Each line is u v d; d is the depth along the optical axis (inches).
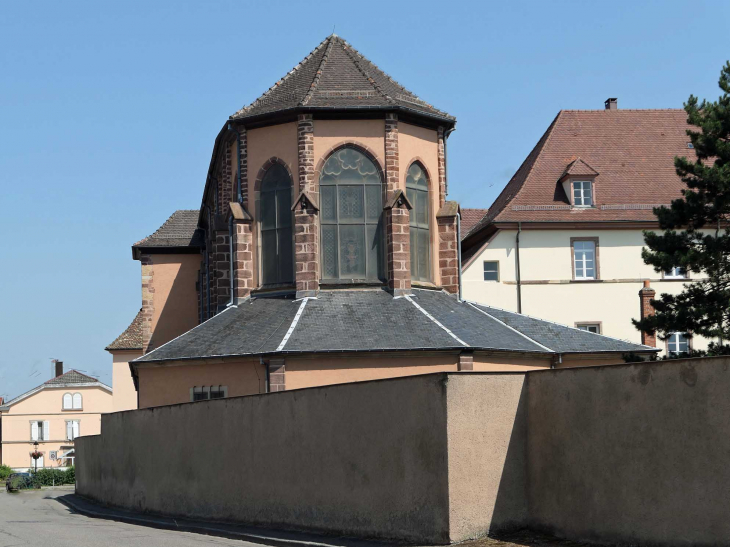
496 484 678.5
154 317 2044.8
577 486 645.9
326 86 1421.0
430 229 1443.2
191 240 2055.9
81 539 825.5
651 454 592.7
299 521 829.2
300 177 1374.3
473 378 677.9
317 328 1242.6
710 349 1425.9
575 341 1346.0
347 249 1382.9
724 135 1470.2
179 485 1055.6
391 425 722.8
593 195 2102.6
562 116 2278.5
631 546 602.9
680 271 1480.1
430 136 1453.0
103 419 1362.0
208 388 1227.2
